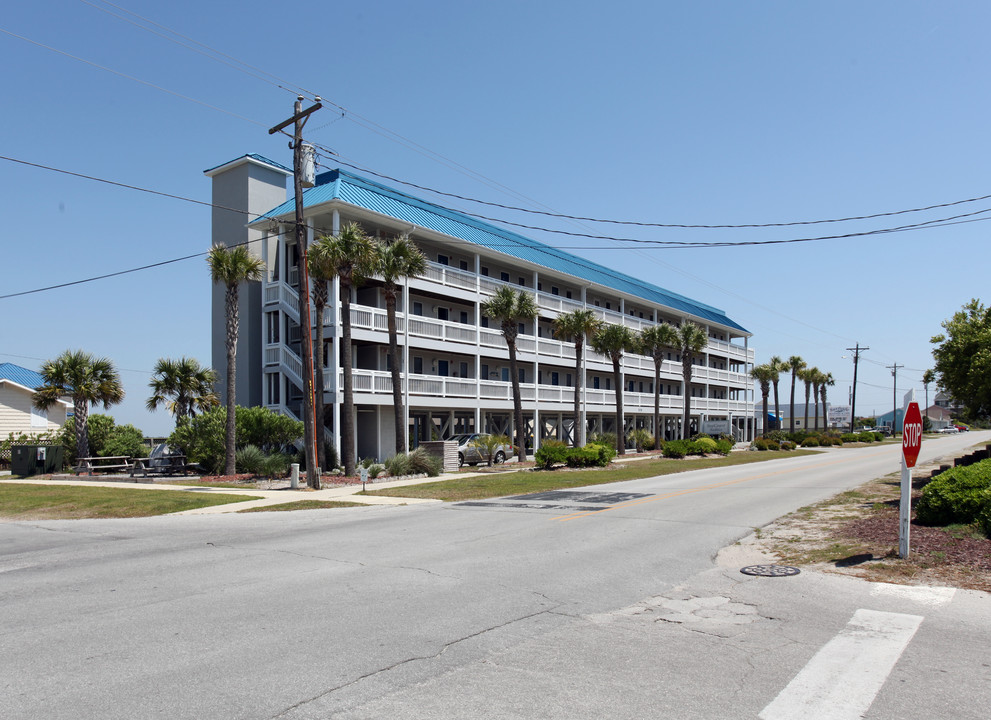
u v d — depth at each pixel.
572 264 52.25
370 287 35.88
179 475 28.92
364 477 21.80
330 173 36.06
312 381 22.89
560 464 31.80
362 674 5.42
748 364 81.56
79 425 31.56
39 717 4.63
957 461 23.41
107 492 21.27
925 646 6.12
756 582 8.76
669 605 7.62
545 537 12.40
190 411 34.72
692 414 65.50
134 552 11.39
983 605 7.45
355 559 10.38
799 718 4.61
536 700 4.90
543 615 7.19
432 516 15.74
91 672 5.50
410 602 7.71
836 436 69.81
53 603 7.84
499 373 44.78
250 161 38.16
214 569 9.73
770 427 102.88
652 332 51.50
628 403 55.59
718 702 4.88
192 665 5.64
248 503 18.55
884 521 12.80
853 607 7.48
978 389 19.25
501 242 43.56
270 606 7.55
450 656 5.86
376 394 33.28
